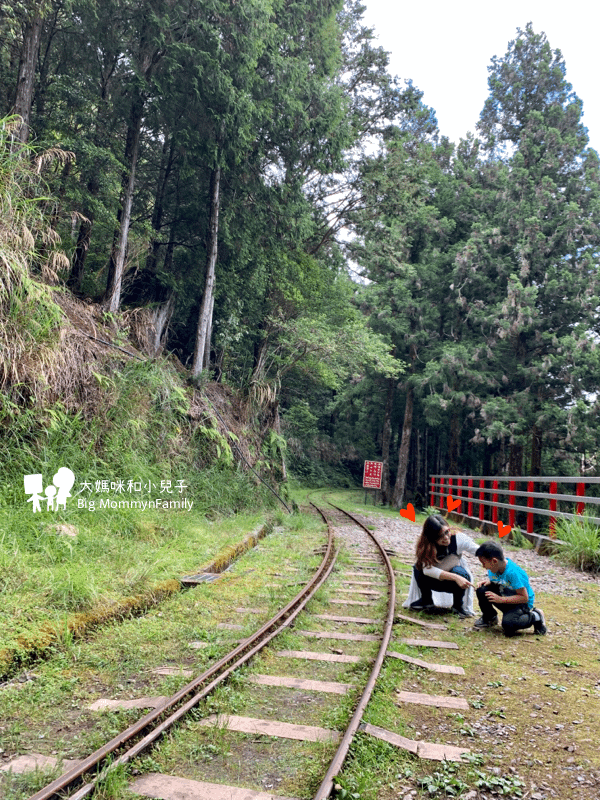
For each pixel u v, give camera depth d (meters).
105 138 14.55
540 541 11.84
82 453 9.06
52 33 14.04
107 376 10.59
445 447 43.22
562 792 3.26
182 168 16.00
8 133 8.61
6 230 8.41
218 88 13.79
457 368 26.95
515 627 6.18
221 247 18.19
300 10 17.11
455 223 32.03
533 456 27.16
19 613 5.29
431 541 6.99
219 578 7.82
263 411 19.11
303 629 6.20
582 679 4.98
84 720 3.97
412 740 3.77
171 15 13.71
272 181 17.36
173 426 12.56
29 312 8.73
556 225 27.88
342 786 3.14
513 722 4.12
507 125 35.59
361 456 47.97
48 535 7.09
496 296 29.00
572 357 24.50
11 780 3.17
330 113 17.17
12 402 8.27
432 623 6.66
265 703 4.32
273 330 20.20
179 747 3.57
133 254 15.23
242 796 3.08
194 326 19.38
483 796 3.22
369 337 21.42
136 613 6.31
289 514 16.56
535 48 34.81
